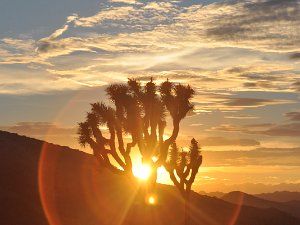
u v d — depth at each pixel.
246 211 51.38
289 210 104.25
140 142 23.81
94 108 23.92
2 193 36.72
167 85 23.86
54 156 52.66
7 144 49.97
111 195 44.94
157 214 35.62
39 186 42.28
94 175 49.84
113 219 38.19
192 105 24.08
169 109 23.83
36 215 35.16
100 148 23.97
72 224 35.50
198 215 45.91
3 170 42.66
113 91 23.41
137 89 23.61
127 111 23.28
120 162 24.08
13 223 32.31
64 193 42.53
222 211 49.91
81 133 24.06
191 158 25.64
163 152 23.98
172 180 25.81
